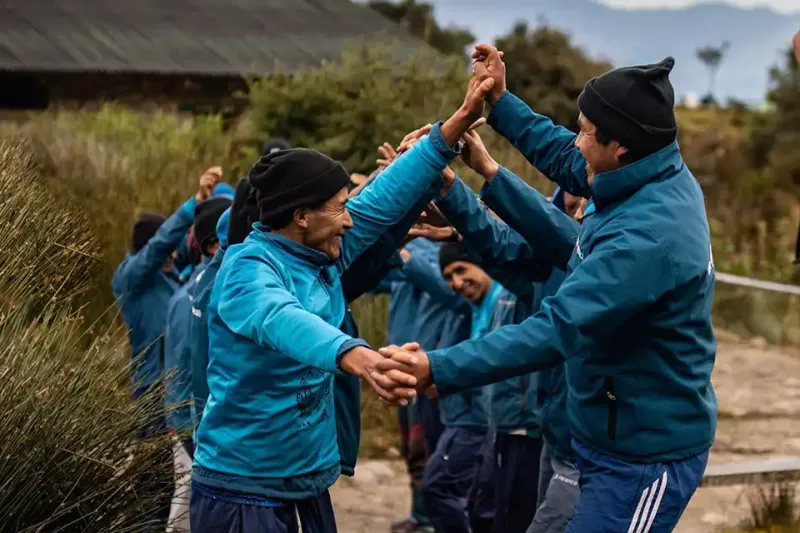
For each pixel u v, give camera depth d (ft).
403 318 18.98
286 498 10.02
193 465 10.37
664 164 9.93
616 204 10.05
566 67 62.39
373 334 27.76
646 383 9.97
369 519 20.42
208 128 37.76
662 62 10.00
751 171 74.64
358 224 11.03
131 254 18.69
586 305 9.50
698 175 73.46
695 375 10.04
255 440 9.92
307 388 10.00
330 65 35.53
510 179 11.89
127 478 10.98
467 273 16.48
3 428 10.30
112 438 10.90
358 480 22.91
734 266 44.19
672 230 9.66
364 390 26.61
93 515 10.68
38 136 33.45
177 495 11.60
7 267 12.03
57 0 66.90
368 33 69.00
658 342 9.89
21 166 13.67
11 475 10.17
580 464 10.60
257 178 10.07
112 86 60.39
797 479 19.57
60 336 11.55
